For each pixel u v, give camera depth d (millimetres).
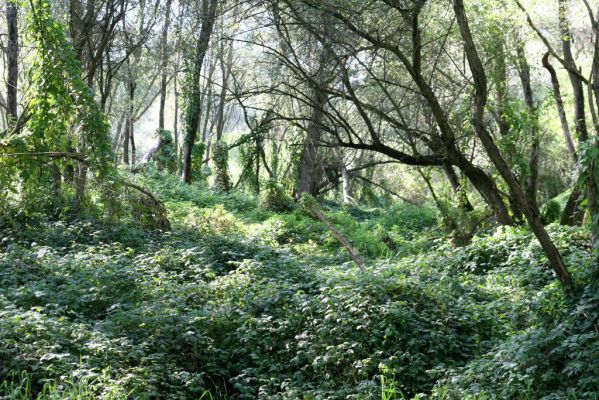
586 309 8453
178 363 8750
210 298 10734
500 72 19016
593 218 9094
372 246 19422
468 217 19672
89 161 15977
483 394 7203
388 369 8250
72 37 19797
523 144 19578
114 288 10602
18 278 10734
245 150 33000
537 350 7715
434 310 9914
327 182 32656
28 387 6934
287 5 11625
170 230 17375
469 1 17672
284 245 18766
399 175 38094
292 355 9195
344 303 9812
